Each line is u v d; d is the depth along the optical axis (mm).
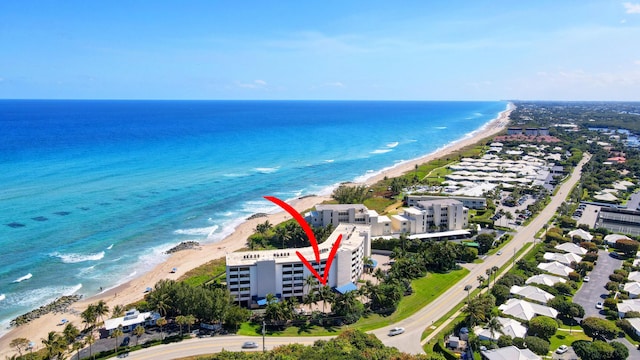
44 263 187875
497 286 153625
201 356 117938
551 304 142750
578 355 117375
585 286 165125
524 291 152125
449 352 120312
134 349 121188
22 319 144625
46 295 162875
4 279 172875
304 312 145875
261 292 152625
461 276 177250
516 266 180625
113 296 162625
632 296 153625
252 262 152625
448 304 152875
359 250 172125
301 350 115375
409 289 163000
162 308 135000
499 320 132000
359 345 118938
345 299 139375
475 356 117000
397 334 132875
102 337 127812
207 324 134750
